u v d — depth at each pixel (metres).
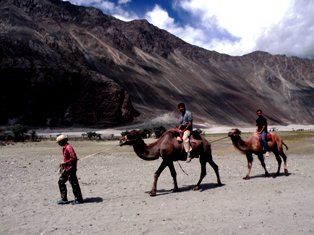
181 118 14.48
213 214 10.57
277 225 9.43
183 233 8.80
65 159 12.14
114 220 10.00
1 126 168.75
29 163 23.95
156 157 13.84
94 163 24.61
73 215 10.56
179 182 16.41
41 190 14.41
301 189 14.32
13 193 13.73
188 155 14.02
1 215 10.52
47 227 9.37
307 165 22.89
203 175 14.64
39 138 69.12
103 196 13.28
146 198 12.92
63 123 188.50
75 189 12.11
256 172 19.75
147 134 74.56
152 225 9.50
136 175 18.61
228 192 13.84
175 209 11.23
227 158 28.33
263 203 11.91
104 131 179.38
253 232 8.87
